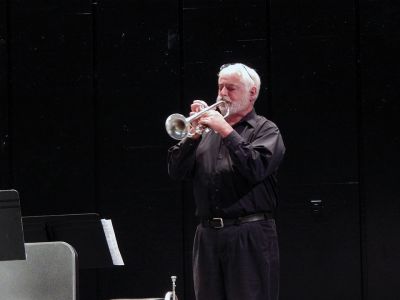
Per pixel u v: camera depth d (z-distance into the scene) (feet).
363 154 53.98
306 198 54.03
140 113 54.85
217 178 35.37
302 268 54.03
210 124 34.83
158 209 54.80
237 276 34.94
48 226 38.68
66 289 33.19
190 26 54.65
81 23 54.90
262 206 35.47
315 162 54.03
